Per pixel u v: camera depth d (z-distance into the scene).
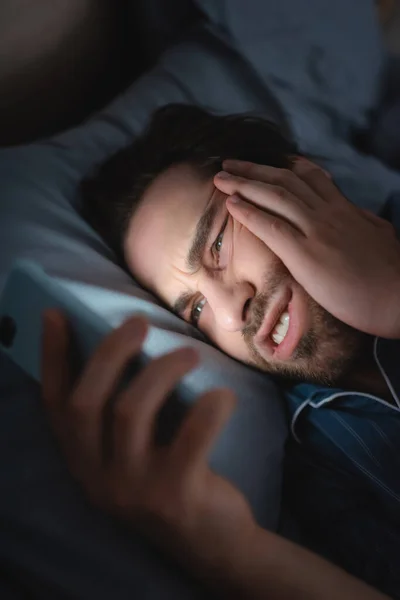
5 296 0.66
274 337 0.83
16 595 0.60
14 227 0.85
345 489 0.83
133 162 0.96
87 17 1.13
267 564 0.57
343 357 0.81
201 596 0.61
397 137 1.28
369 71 1.26
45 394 0.60
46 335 0.62
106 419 0.60
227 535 0.57
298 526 0.82
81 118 1.20
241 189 0.82
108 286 0.84
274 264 0.80
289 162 0.95
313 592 0.57
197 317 0.89
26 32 1.02
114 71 1.25
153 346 0.75
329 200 0.86
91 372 0.58
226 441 0.74
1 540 0.62
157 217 0.87
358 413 0.84
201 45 1.19
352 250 0.78
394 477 0.79
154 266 0.87
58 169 0.97
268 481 0.78
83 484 0.58
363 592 0.57
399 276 0.78
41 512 0.63
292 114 1.16
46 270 0.80
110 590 0.60
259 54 1.17
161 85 1.13
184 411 0.70
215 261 0.84
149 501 0.56
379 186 1.12
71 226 0.92
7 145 1.07
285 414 0.88
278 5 1.18
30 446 0.68
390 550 0.76
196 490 0.57
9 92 1.03
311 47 1.20
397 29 1.57
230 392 0.62
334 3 1.22
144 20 1.24
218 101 1.14
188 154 0.95
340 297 0.77
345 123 1.24
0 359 0.72
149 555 0.62
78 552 0.62
